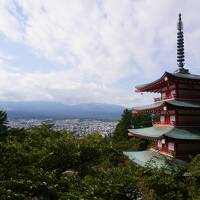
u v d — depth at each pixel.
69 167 26.05
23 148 26.02
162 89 44.00
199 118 38.47
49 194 18.52
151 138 37.53
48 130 33.62
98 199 16.86
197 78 39.41
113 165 30.95
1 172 20.84
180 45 44.81
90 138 30.17
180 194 24.81
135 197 19.09
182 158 35.22
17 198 16.30
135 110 47.44
